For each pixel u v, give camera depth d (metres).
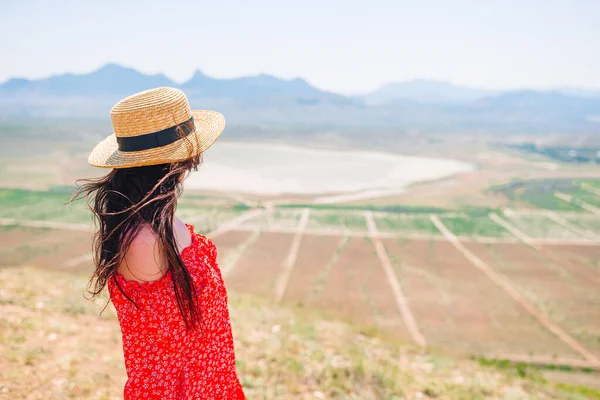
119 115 1.68
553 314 51.25
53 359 5.16
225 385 1.86
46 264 59.12
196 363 1.76
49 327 6.37
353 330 10.80
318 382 5.91
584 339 43.72
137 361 1.73
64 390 4.43
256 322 9.06
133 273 1.66
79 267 57.53
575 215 117.94
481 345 41.44
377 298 55.38
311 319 11.56
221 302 1.85
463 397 6.52
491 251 80.50
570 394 9.15
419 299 55.34
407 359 8.52
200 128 1.91
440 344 41.41
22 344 5.45
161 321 1.68
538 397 7.67
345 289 58.38
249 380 5.54
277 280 61.50
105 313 7.69
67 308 7.56
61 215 91.69
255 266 67.50
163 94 1.73
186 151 1.72
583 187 174.00
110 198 1.71
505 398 6.96
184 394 1.74
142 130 1.68
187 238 1.81
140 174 1.71
